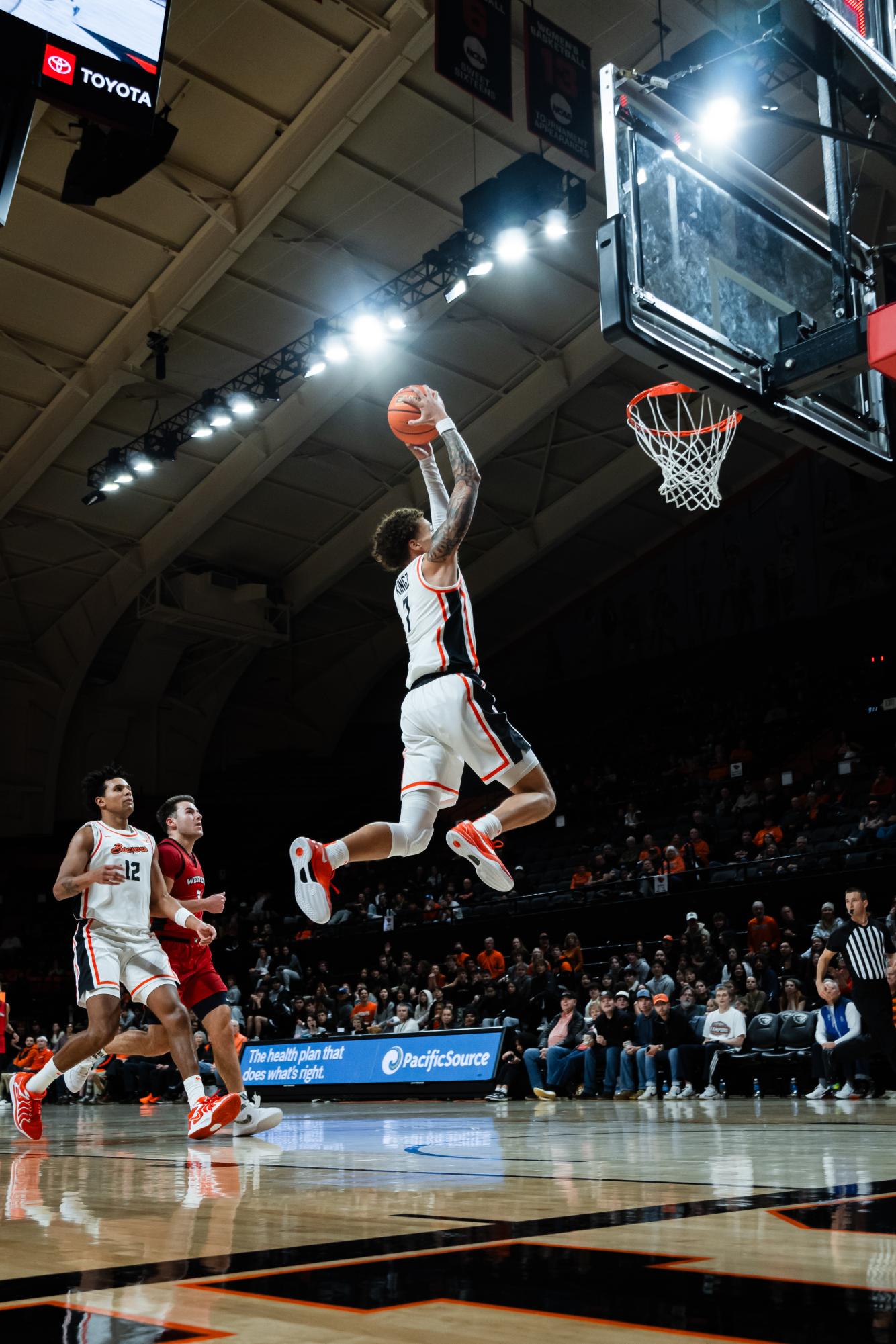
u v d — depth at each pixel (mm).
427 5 15586
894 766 20422
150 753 28125
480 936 19531
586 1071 12000
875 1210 2387
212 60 15914
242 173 17609
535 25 15258
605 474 25453
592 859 20672
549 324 21656
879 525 24344
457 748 4016
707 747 24203
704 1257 1873
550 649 29984
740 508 26922
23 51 6484
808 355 6344
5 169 6453
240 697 30219
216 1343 1380
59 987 23891
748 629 26344
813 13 6293
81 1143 5934
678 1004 12719
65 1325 1498
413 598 4141
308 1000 16797
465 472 4133
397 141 17750
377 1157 4395
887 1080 10523
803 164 19281
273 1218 2541
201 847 28281
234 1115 5609
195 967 6211
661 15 15672
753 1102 10016
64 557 24391
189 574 25766
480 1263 1881
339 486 24750
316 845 3705
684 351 6105
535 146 18109
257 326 20266
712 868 17406
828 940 7266
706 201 6449
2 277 18141
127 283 18781
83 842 5543
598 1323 1443
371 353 19984
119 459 20969
